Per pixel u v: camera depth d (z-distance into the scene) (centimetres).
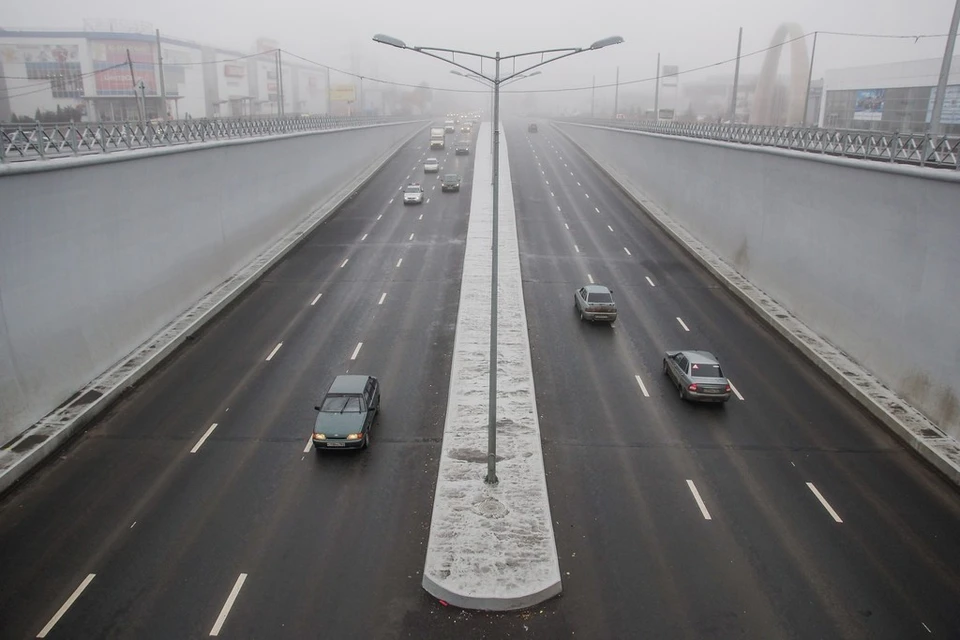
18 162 1991
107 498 1706
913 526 1636
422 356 2598
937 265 2064
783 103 9831
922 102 6244
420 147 9525
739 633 1298
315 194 5228
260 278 3612
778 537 1584
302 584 1410
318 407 1986
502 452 1898
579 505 1694
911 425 2047
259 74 13138
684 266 3919
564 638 1280
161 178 2805
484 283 3484
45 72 8881
